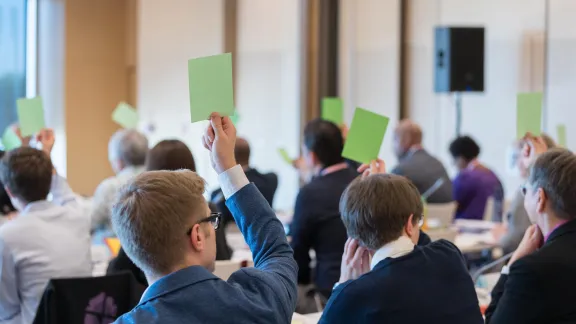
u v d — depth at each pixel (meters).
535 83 7.89
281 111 9.03
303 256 4.12
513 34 8.06
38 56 8.02
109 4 8.38
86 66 8.23
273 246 1.93
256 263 1.94
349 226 2.46
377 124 3.09
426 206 5.15
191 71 1.92
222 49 8.72
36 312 3.00
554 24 7.71
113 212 1.73
